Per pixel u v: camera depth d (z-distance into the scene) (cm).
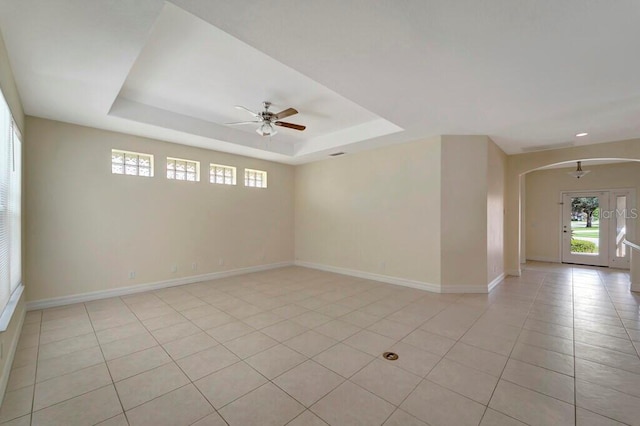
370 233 551
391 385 214
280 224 675
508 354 260
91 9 177
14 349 256
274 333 305
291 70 302
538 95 300
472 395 202
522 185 750
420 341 286
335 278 560
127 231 447
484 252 456
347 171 591
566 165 725
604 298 431
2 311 220
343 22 189
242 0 167
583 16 180
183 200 511
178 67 296
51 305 382
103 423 176
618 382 217
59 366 239
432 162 468
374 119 456
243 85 337
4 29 195
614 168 687
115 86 283
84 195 408
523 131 426
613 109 334
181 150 508
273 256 659
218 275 559
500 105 327
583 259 729
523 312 369
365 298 429
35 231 370
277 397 201
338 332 307
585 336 298
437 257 463
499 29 195
